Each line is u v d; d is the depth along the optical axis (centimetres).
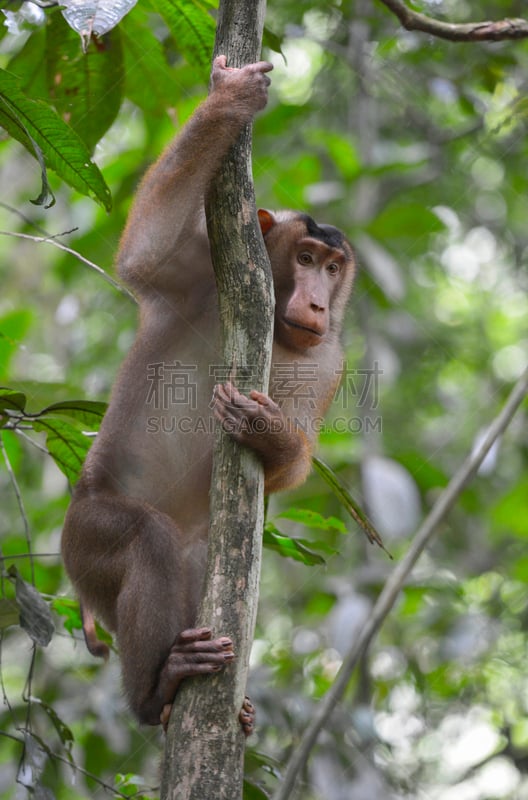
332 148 1714
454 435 1920
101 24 633
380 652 1588
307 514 960
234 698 615
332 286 956
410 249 1894
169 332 869
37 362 1873
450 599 1552
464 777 1518
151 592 772
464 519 1830
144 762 1172
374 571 1482
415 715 1574
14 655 1608
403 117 1761
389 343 1764
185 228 830
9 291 1948
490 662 1652
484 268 2091
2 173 1844
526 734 1611
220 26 758
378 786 1166
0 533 1502
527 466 1786
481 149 1698
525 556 1717
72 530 827
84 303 1823
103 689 1236
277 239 936
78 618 958
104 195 802
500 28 904
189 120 776
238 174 673
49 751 804
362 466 1441
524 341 2127
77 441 865
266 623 1675
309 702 1199
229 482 651
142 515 805
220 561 634
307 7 1558
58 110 967
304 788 1111
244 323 655
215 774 598
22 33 1163
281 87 1839
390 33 1578
